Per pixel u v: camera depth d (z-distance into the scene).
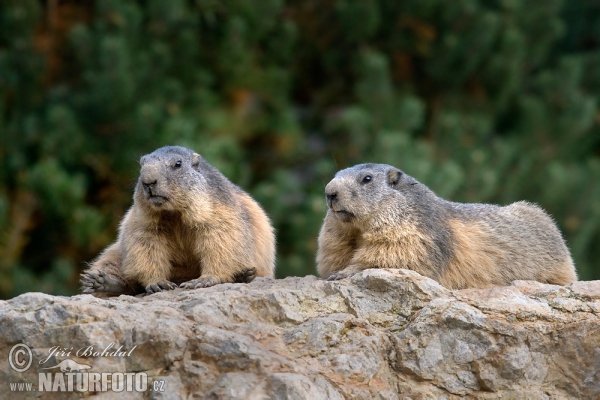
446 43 23.66
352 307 9.81
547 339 9.56
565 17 27.36
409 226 10.97
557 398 9.42
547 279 11.95
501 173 23.20
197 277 12.10
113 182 21.14
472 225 11.62
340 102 25.09
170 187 11.27
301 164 23.86
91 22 22.59
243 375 8.95
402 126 22.19
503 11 24.77
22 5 21.27
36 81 21.55
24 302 9.28
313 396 8.84
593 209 23.00
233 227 11.62
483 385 9.47
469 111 24.64
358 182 11.07
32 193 20.64
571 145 24.94
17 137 20.98
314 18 24.41
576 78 24.56
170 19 21.62
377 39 24.48
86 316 9.09
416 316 9.70
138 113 20.50
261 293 9.78
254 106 23.56
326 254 11.49
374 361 9.40
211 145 20.42
